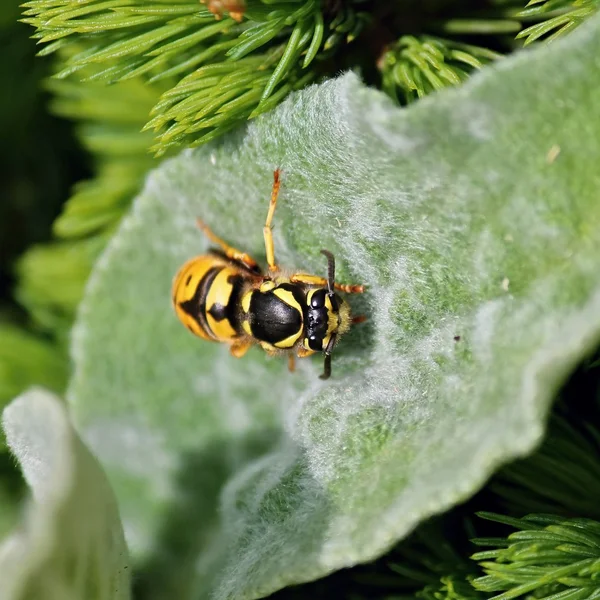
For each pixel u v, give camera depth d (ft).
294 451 0.65
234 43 0.63
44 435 0.59
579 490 0.62
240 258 0.67
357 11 0.65
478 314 0.62
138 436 0.68
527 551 0.59
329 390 0.65
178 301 0.67
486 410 0.59
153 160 0.70
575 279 0.59
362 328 0.65
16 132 0.74
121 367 0.68
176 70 0.63
